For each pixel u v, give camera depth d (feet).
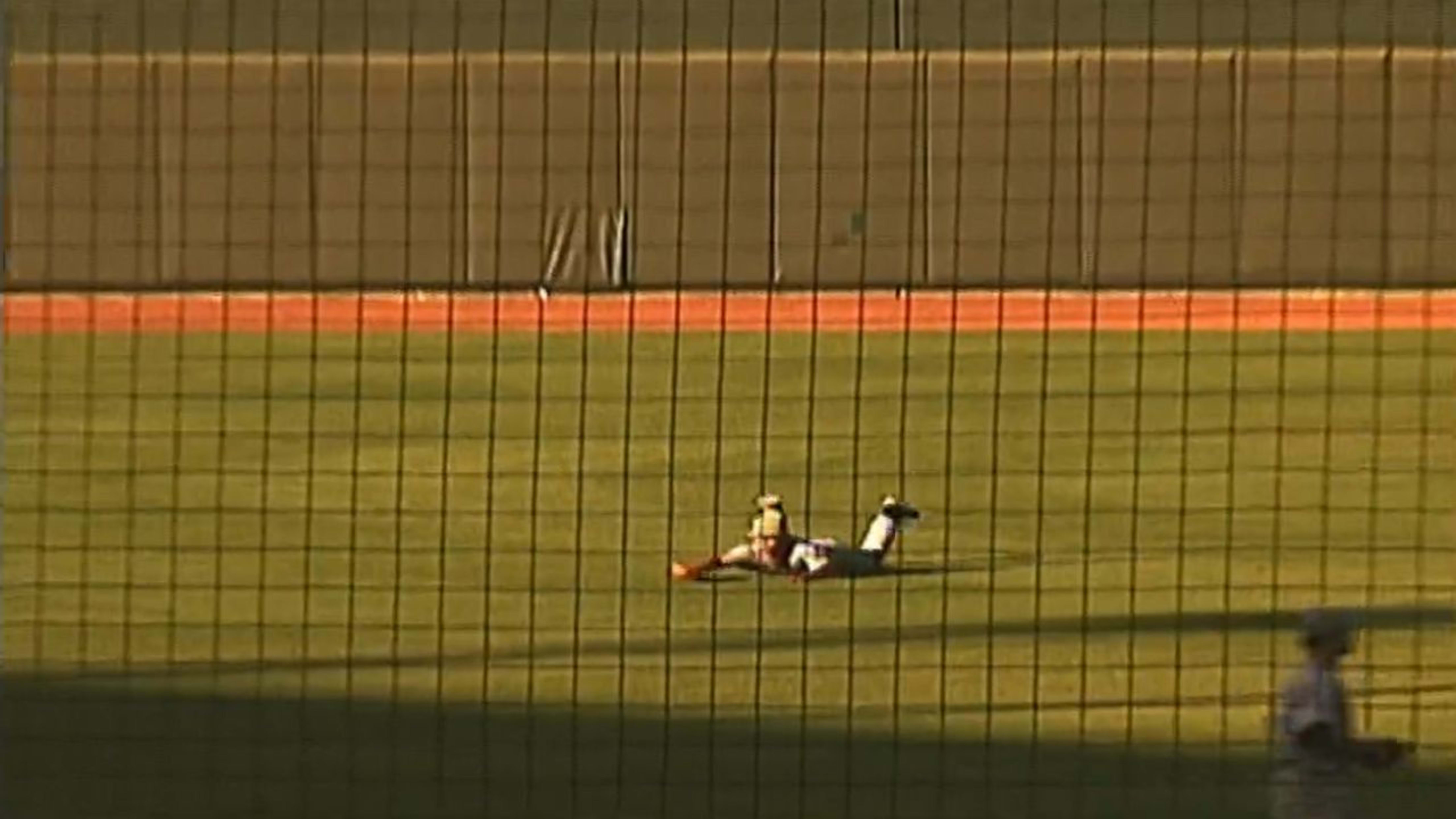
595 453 244.63
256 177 342.03
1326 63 340.39
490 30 369.50
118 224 309.42
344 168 355.77
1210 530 207.21
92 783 133.28
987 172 370.53
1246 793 131.85
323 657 162.20
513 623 172.55
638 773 135.74
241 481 227.20
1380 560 194.49
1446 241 328.49
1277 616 173.88
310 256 296.51
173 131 327.06
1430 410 260.83
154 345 304.91
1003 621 172.96
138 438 248.93
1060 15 320.50
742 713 148.25
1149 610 176.35
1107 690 153.38
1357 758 112.37
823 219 377.91
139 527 206.08
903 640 166.50
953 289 262.67
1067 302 348.79
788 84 382.63
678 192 369.09
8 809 128.16
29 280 308.81
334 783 134.10
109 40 295.69
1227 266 349.00
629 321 215.31
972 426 258.37
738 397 277.44
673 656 162.20
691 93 383.65
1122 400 271.49
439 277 361.71
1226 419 258.57
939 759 138.41
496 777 135.23
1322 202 338.75
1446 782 132.26
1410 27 334.44
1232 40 350.02
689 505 220.23
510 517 212.02
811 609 177.17
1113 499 220.43
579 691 153.48
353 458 188.65
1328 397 211.20
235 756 138.92
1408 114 333.83
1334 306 245.65
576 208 378.73
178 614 174.09
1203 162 355.36
